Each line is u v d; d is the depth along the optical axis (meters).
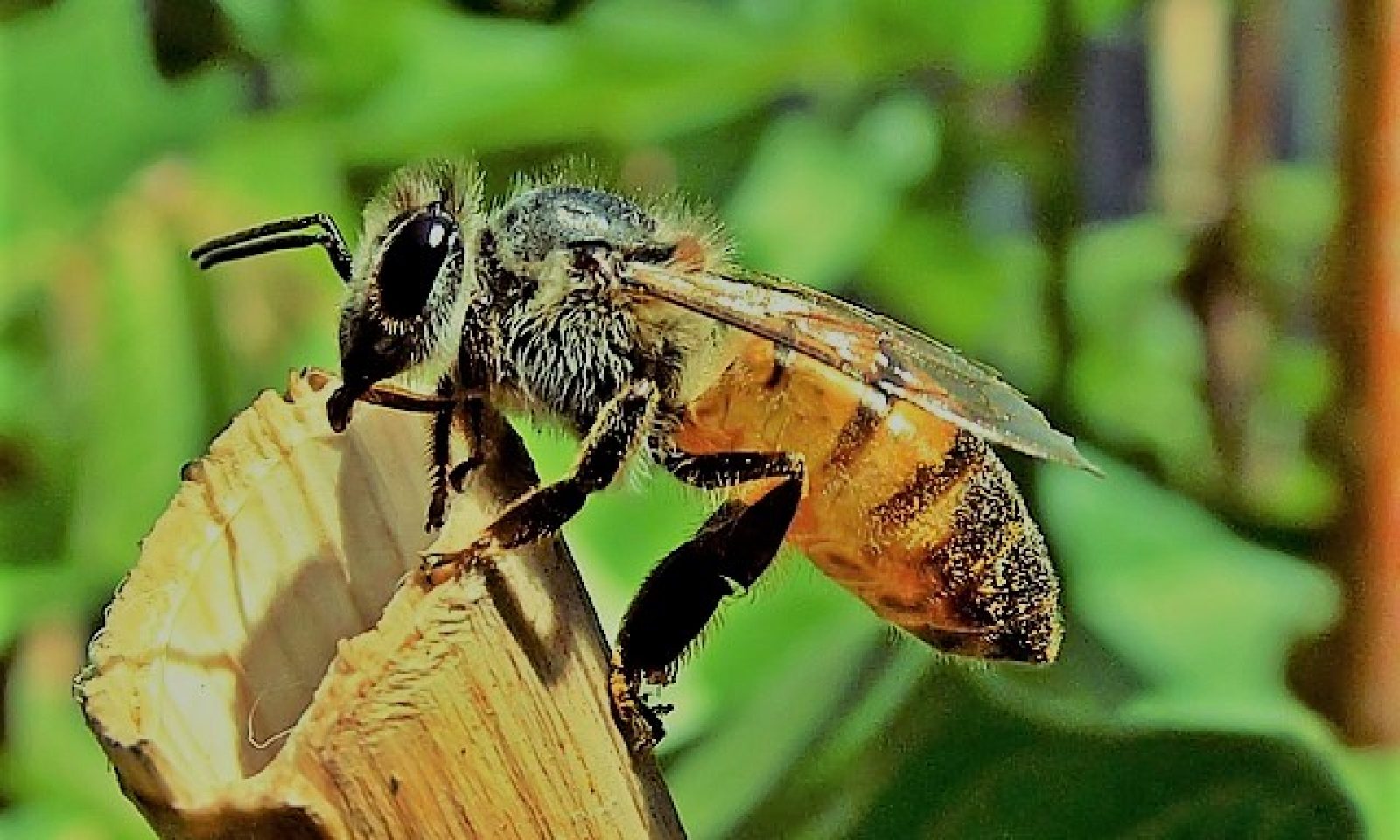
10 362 0.11
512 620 0.08
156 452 0.11
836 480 0.09
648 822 0.08
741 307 0.09
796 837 0.10
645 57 0.11
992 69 0.11
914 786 0.09
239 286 0.11
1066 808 0.09
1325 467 0.10
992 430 0.09
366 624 0.08
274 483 0.08
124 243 0.11
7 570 0.11
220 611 0.08
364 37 0.11
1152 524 0.11
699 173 0.12
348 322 0.09
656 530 0.10
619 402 0.09
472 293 0.09
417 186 0.09
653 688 0.09
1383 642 0.10
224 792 0.08
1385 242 0.10
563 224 0.09
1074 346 0.11
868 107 0.12
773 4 0.11
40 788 0.11
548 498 0.08
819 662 0.10
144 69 0.11
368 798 0.08
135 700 0.08
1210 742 0.09
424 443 0.09
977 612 0.09
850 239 0.12
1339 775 0.09
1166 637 0.10
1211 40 0.12
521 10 0.11
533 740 0.08
